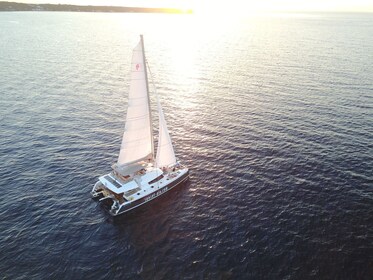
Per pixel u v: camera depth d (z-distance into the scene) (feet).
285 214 115.65
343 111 200.44
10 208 117.50
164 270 93.97
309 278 90.58
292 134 172.76
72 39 501.97
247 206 120.57
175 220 114.52
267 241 103.91
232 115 198.80
